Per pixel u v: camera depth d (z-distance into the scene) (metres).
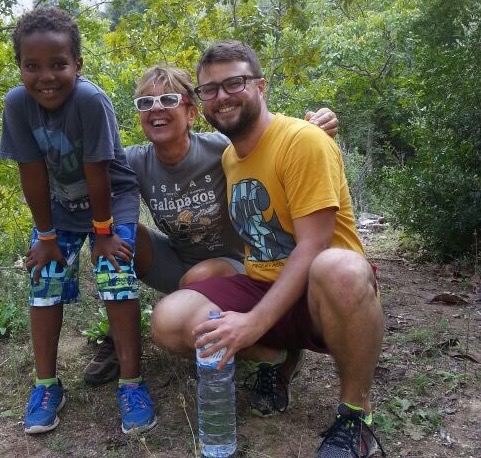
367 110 12.85
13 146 2.76
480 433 2.70
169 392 3.08
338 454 2.39
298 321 2.67
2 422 2.89
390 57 12.47
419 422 2.77
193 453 2.59
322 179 2.53
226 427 2.50
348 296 2.29
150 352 3.52
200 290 2.74
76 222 3.02
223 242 3.26
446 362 3.38
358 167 11.98
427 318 4.16
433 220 6.07
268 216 2.71
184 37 6.59
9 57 5.43
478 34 6.11
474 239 6.02
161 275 3.42
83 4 6.25
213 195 3.10
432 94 6.64
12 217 5.80
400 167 8.52
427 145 6.63
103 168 2.72
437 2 9.24
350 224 2.79
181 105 2.96
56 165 2.80
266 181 2.66
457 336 3.74
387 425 2.73
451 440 2.65
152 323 2.72
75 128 2.68
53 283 2.90
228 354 2.35
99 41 7.27
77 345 3.68
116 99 7.07
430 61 6.66
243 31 6.43
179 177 3.07
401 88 12.03
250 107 2.62
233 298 2.72
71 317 4.03
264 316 2.40
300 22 6.71
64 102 2.65
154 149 3.09
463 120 6.11
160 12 6.53
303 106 11.38
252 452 2.58
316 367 3.36
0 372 3.36
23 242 5.70
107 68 6.80
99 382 3.19
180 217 3.14
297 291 2.46
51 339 2.91
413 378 3.17
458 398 2.99
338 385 3.15
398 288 5.05
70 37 2.59
